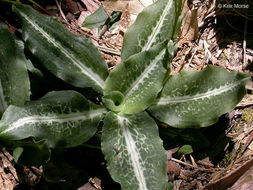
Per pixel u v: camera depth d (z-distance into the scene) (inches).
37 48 4.8
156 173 4.4
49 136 4.3
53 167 5.0
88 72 5.1
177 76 5.1
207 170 5.3
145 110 5.4
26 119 4.2
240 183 5.0
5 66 4.8
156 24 5.2
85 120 4.7
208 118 4.8
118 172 4.4
